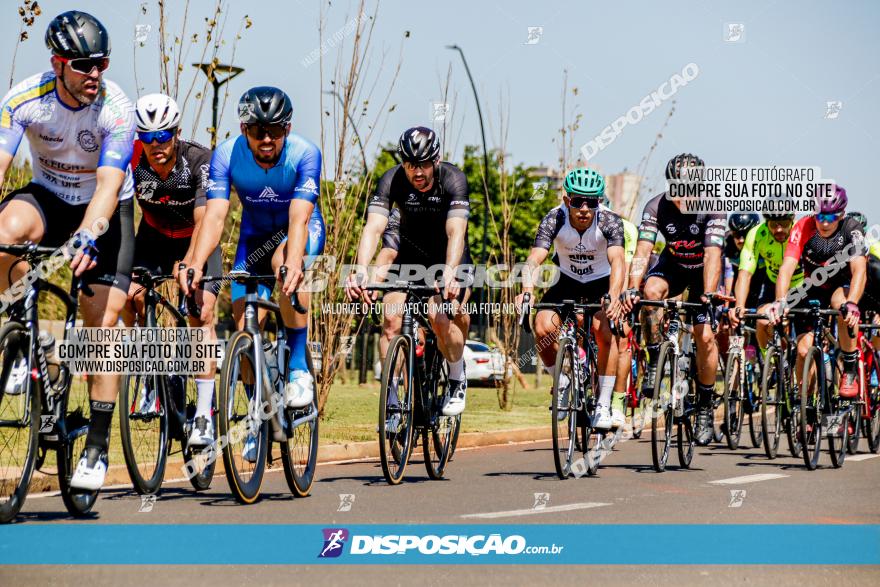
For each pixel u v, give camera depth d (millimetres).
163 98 13734
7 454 10906
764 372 19641
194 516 11602
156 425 12773
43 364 10844
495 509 12453
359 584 8469
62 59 10828
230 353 11984
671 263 20859
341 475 16391
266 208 13578
